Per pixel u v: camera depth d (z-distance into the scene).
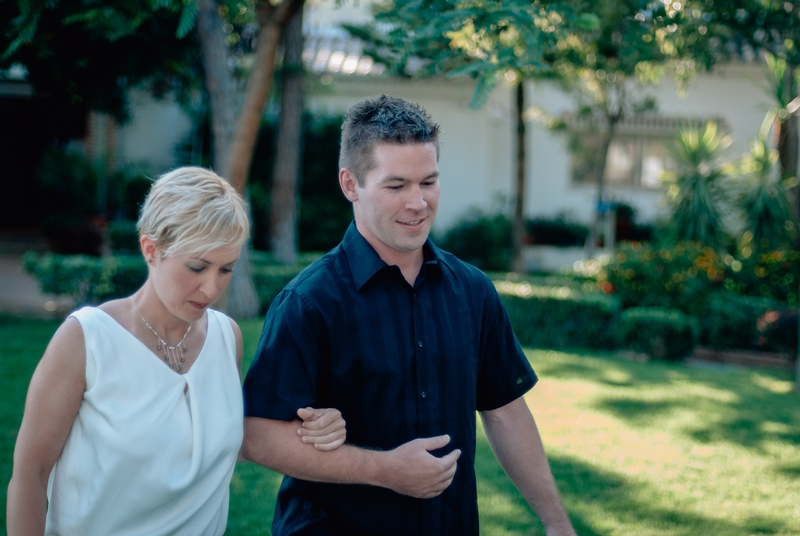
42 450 1.63
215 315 1.89
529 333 9.01
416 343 1.88
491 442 2.18
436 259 1.98
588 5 3.68
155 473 1.66
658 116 17.34
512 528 3.65
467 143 15.31
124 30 5.11
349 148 1.88
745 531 3.70
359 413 1.84
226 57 7.69
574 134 14.63
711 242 11.25
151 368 1.69
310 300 1.82
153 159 15.33
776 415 5.80
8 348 6.68
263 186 14.19
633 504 4.02
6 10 6.18
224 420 1.78
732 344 9.22
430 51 3.29
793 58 4.91
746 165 11.95
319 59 14.31
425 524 1.84
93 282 8.74
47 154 13.63
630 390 6.47
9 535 1.63
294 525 1.87
